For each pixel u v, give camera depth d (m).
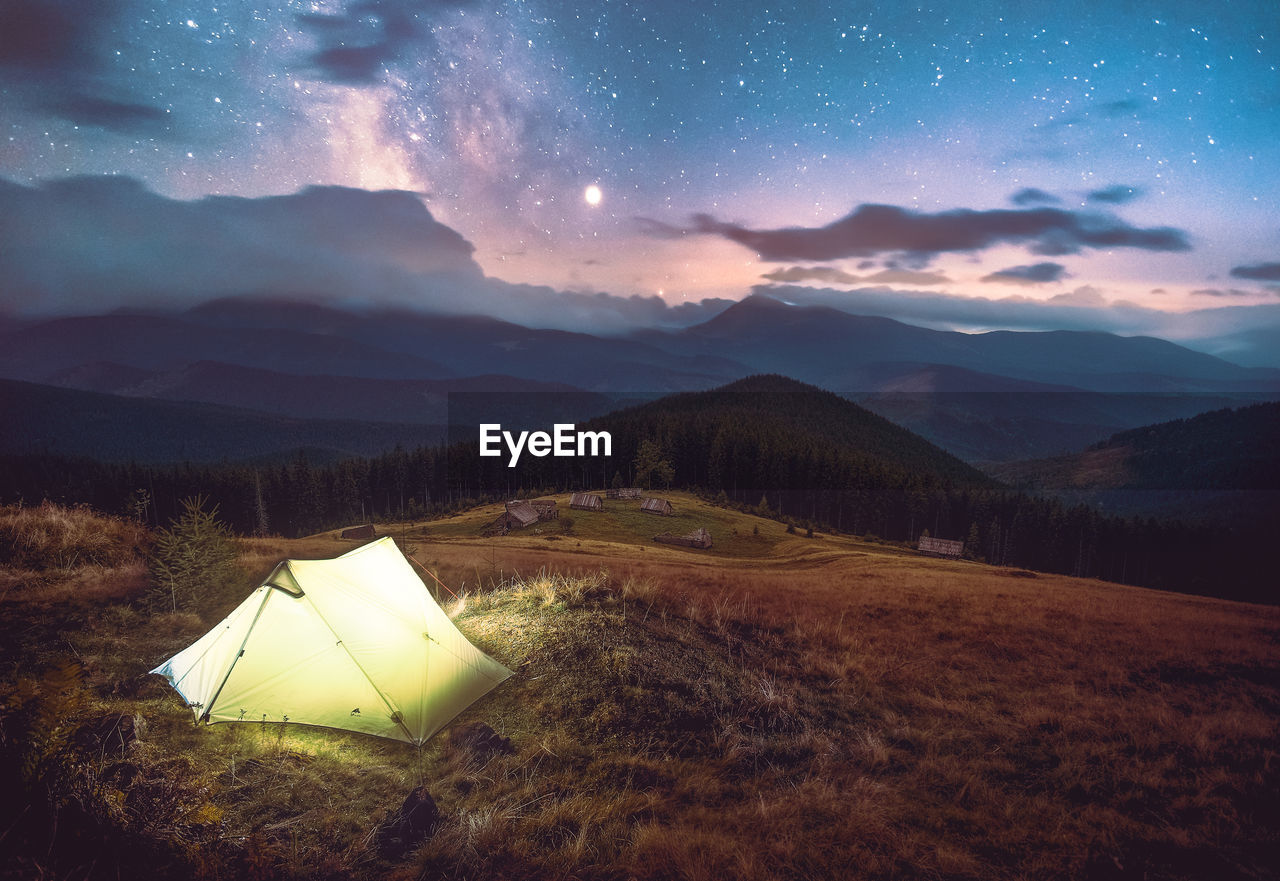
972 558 84.12
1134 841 6.00
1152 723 9.13
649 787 6.46
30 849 4.07
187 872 4.35
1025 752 7.98
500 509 84.44
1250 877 5.55
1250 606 31.44
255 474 104.12
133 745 5.73
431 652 8.30
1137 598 28.28
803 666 10.61
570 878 4.97
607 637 9.77
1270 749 8.37
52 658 8.33
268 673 7.49
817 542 72.50
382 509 118.06
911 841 5.74
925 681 10.66
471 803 5.95
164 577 11.30
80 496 103.88
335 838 5.34
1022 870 5.47
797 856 5.39
